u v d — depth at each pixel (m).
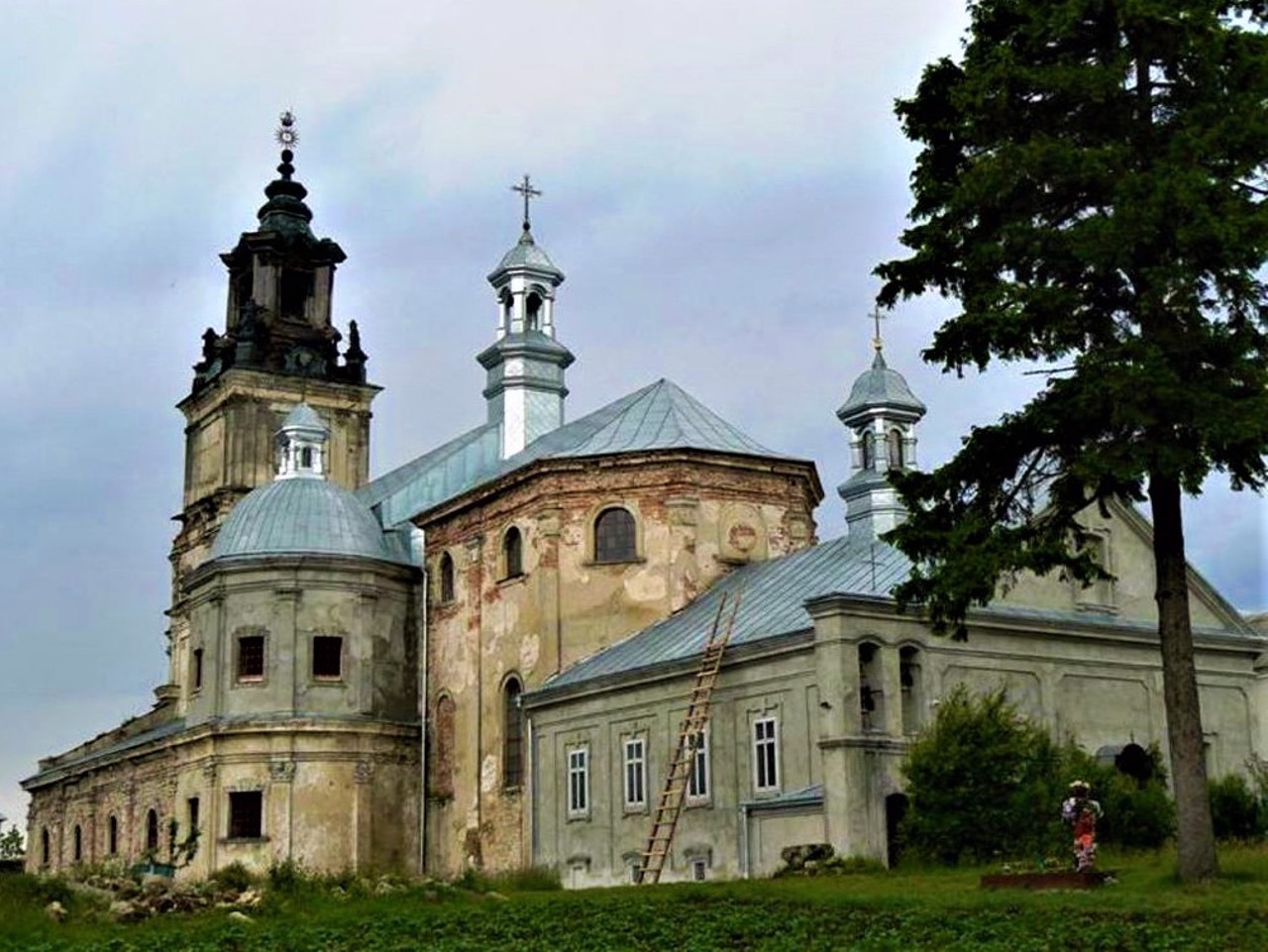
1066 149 31.16
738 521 60.91
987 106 32.25
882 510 53.81
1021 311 31.03
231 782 64.62
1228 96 31.00
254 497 69.88
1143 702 49.91
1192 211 29.86
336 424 86.88
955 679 46.41
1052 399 31.33
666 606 58.97
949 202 32.50
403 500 74.88
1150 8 30.94
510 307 80.50
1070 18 31.25
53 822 87.62
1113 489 31.98
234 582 67.00
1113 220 30.22
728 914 31.30
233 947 30.31
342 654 66.56
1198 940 25.23
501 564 63.94
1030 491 32.91
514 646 62.22
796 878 39.16
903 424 55.59
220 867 63.56
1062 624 48.38
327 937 31.11
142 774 75.38
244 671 66.19
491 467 77.00
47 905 36.16
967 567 31.83
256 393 85.19
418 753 66.81
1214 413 29.77
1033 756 41.03
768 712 47.38
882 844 43.72
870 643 45.06
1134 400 29.84
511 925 31.72
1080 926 26.86
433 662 67.56
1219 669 51.91
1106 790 41.19
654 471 60.34
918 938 26.91
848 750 43.78
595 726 54.19
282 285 88.06
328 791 64.44
